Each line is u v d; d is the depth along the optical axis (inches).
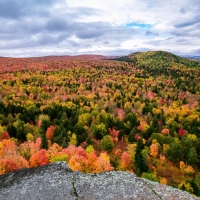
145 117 3393.2
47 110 3221.0
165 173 2028.8
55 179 485.1
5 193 442.9
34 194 434.0
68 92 5157.5
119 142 2551.7
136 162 1899.6
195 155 2112.5
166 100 4879.4
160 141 2405.3
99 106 3885.3
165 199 417.1
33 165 1502.2
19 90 4879.4
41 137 2164.1
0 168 1236.5
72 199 416.2
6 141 1927.9
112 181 474.3
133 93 5447.8
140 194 430.0
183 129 2876.5
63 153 1658.5
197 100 5064.0
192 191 1551.4
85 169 1363.2
